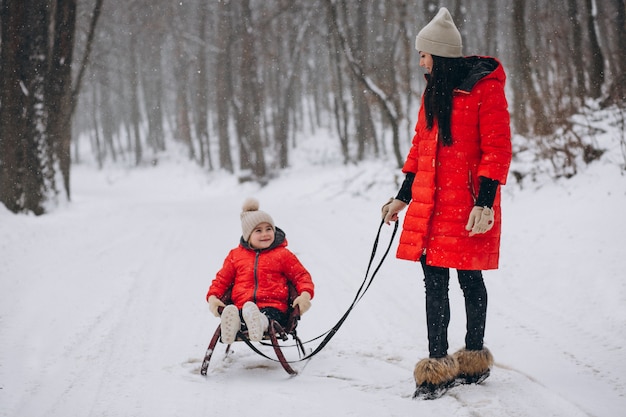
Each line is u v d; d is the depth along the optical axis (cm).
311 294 455
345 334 532
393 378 413
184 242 1117
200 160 5203
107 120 6275
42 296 667
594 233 744
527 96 1458
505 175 360
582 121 1218
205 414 352
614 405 343
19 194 1414
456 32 374
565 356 440
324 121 5625
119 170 5741
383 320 571
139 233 1249
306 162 4166
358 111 3838
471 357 381
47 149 1516
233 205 2333
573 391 369
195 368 450
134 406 368
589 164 1091
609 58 1460
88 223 1384
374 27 3725
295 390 392
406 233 383
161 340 521
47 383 412
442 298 380
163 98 6600
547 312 554
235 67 4300
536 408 337
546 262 693
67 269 820
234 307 415
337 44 3234
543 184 1112
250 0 3888
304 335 539
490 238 372
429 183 376
